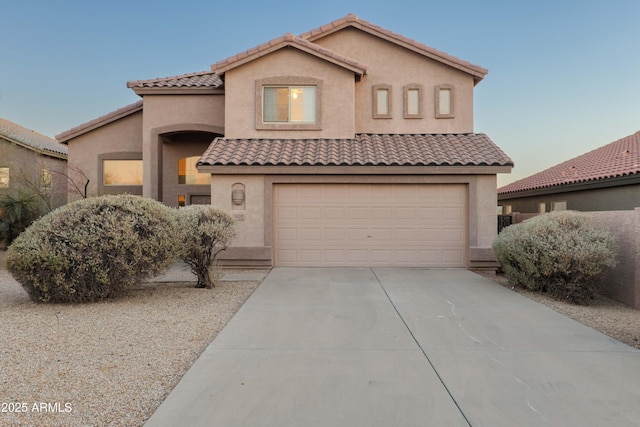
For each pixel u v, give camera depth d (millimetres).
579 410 3707
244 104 13859
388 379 4387
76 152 16562
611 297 8586
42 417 3564
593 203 15719
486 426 3438
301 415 3609
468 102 14633
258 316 7000
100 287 7875
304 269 12109
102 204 8234
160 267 8367
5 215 17281
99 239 7777
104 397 3967
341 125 13852
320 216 12523
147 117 15438
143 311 7344
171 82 15703
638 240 7762
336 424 3459
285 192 12523
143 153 15438
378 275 11125
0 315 6969
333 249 12523
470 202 12148
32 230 7902
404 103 14711
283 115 13906
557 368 4695
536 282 8734
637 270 7770
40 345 5418
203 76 16859
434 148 13047
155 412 3654
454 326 6418
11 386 4164
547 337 5863
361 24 14727
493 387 4188
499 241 9852
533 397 3965
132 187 16688
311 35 14812
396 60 14836
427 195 12438
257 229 12258
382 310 7430
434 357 5055
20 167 19141
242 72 13898
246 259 12172
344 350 5312
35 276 7523
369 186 12500
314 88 13898
